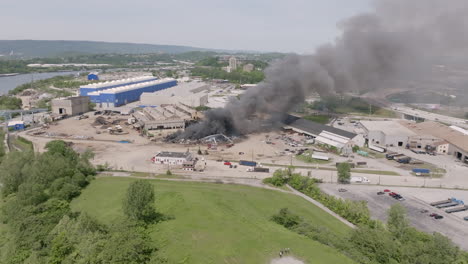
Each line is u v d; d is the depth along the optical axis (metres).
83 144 122.75
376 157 115.50
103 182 84.75
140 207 56.75
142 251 45.34
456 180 93.81
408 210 74.50
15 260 50.75
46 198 71.81
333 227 63.53
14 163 82.12
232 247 48.28
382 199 80.31
